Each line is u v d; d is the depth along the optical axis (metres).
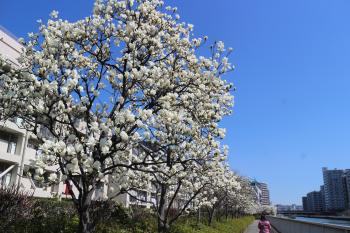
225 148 9.47
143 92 8.18
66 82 7.20
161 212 12.95
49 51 7.76
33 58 7.95
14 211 8.67
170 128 8.00
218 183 18.41
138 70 8.39
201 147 9.46
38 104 7.32
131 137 6.89
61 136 7.68
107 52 8.88
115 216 12.27
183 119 8.02
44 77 7.02
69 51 8.27
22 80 7.61
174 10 9.60
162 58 9.41
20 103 7.46
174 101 8.27
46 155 6.25
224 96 9.38
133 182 10.16
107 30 8.55
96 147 7.02
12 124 27.86
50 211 10.49
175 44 9.43
